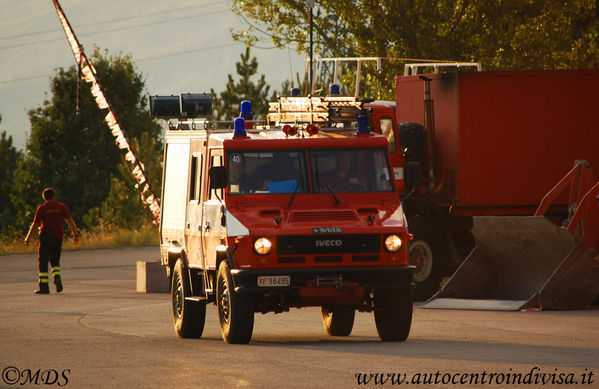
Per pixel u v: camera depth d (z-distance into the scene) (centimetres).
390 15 13125
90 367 3838
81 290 8238
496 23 13062
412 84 7500
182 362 3944
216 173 4597
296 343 4638
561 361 3884
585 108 7281
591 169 7044
